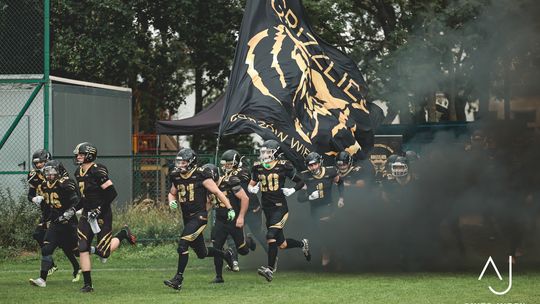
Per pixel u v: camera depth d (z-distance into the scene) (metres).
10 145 20.53
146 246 18.50
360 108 17.17
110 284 13.18
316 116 16.31
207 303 10.88
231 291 12.19
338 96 17.06
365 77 26.17
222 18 27.86
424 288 12.33
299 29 17.38
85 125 21.72
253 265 15.90
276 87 16.09
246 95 16.00
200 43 28.28
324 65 17.23
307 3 25.39
